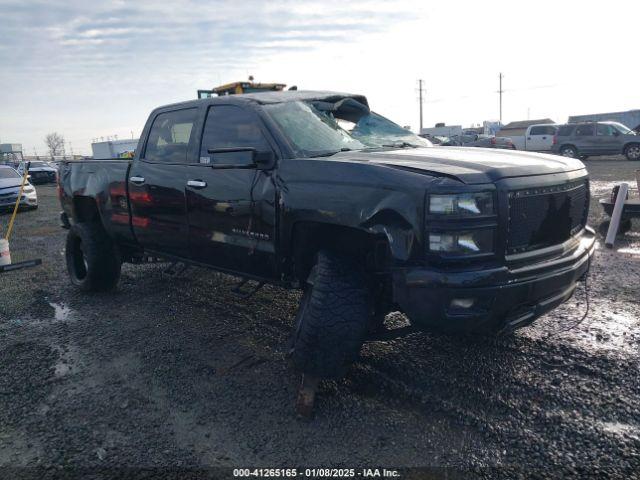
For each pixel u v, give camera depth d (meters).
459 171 2.75
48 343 4.28
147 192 4.57
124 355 3.97
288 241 3.35
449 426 2.83
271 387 3.36
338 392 3.22
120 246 5.49
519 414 2.89
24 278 6.51
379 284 3.18
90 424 3.02
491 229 2.68
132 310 5.04
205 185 3.95
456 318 2.66
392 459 2.58
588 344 3.71
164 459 2.66
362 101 4.50
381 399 3.13
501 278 2.65
